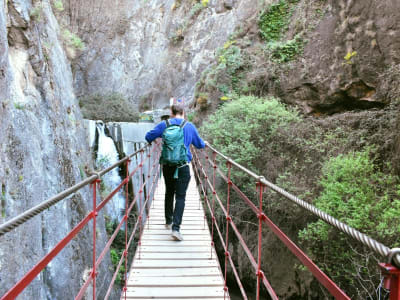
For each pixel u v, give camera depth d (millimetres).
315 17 11266
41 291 4363
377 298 5227
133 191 13312
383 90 8453
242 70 13133
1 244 3404
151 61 25688
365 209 5484
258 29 13641
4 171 3771
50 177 5520
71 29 26422
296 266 6914
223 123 9828
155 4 27375
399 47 8367
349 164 6445
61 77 7789
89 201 7699
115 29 27781
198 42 21281
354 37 9492
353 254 5789
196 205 6895
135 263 4086
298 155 8625
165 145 4270
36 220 4539
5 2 5281
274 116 9242
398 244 5094
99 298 6738
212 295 3465
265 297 8695
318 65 10383
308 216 7258
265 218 2180
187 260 4203
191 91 20234
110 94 23031
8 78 4461
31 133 4969
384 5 8875
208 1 21703
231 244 9453
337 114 9430
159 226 5395
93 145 12039
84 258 6363
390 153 7078
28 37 5836
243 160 8867
